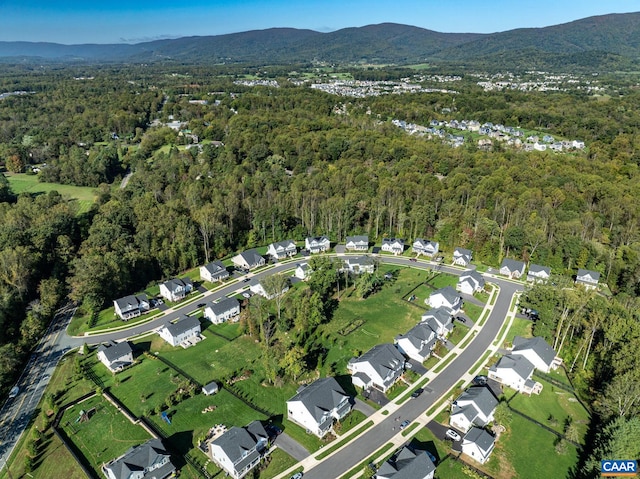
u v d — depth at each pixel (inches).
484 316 3998.5
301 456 2448.3
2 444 2571.4
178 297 4288.9
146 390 2987.2
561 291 3639.3
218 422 2699.3
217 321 3855.8
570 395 3002.0
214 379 3107.8
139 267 4606.3
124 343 3371.1
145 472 2271.2
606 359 3024.1
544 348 3299.7
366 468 2308.1
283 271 4906.5
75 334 3703.3
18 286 3956.7
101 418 2738.7
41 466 2400.3
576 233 5241.1
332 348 3486.7
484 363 3312.0
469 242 5334.6
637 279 4315.9
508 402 2901.1
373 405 2861.7
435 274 4845.0
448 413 2792.8
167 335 3563.0
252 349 3474.4
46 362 3329.2
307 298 3902.6
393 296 4325.8
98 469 2370.8
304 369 3218.5
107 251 4566.9
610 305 3543.3
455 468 2385.6
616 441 2279.8
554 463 2445.9
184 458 2433.6
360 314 3998.5
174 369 3223.4
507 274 4886.8
